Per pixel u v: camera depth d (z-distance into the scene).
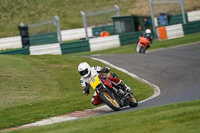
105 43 112.75
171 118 21.69
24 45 121.88
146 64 65.56
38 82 53.06
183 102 28.17
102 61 73.38
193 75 50.31
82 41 110.62
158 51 90.62
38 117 34.47
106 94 31.30
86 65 30.98
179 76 51.47
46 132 23.88
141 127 20.25
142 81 52.38
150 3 118.06
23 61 71.69
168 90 43.62
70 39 143.12
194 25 120.25
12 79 53.47
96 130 21.17
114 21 132.62
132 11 173.75
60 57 79.12
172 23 140.88
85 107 38.56
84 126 23.55
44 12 176.25
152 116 23.11
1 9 176.75
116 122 23.11
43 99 43.44
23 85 50.66
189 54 72.06
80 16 173.50
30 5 182.00
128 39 115.75
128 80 53.09
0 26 161.88
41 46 106.69
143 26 124.19
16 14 173.38
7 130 29.28
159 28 116.19
